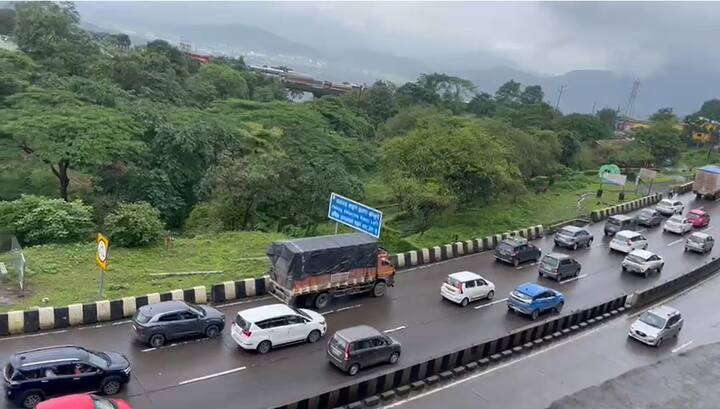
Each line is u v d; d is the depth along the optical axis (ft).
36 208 113.80
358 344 74.13
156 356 72.84
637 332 95.91
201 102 277.64
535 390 77.00
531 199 209.67
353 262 96.89
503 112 377.71
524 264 132.67
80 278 93.71
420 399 71.51
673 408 73.87
